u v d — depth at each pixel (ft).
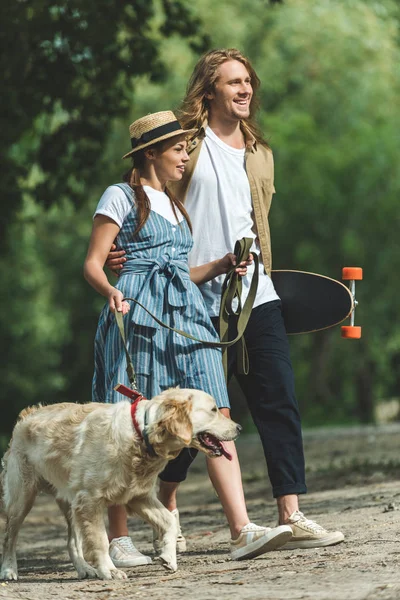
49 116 103.71
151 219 36.45
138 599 29.07
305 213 193.67
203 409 33.81
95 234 36.29
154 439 32.60
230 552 38.17
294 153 195.62
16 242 205.05
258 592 28.17
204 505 69.05
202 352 35.76
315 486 68.49
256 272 38.09
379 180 193.57
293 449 38.09
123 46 99.66
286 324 41.81
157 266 35.96
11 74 91.61
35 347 235.40
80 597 30.32
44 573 38.68
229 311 38.11
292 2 220.84
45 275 232.73
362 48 218.18
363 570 29.94
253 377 38.75
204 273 37.91
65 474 34.60
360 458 87.56
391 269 193.26
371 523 41.34
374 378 261.44
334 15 221.05
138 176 37.06
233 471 36.42
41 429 35.78
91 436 33.73
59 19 89.97
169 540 34.27
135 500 34.35
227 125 39.11
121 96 101.91
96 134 103.50
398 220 193.06
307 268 193.26
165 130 36.60
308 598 26.66
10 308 226.17
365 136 199.62
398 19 235.81
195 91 39.11
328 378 254.88
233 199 38.63
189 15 104.68
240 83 38.70
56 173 105.70
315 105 214.28
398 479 63.36
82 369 260.83
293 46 214.48
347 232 193.36
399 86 220.23
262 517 53.21
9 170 104.58
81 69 97.45
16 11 87.51
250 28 213.66
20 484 36.94
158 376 35.45
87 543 33.76
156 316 35.68
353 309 40.63
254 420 38.65
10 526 37.32
